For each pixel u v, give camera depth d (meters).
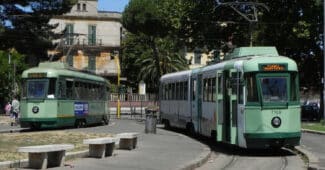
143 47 102.56
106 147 18.80
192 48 57.41
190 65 101.94
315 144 26.27
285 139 20.81
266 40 51.81
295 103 21.08
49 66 37.31
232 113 22.17
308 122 48.22
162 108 38.41
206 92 26.45
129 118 61.09
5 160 15.83
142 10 67.31
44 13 65.44
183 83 32.38
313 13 49.28
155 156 19.11
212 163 18.89
